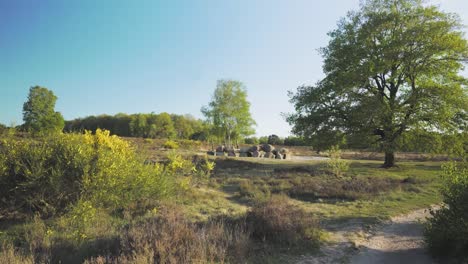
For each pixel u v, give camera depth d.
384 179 17.64
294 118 27.00
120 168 8.38
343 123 24.69
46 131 9.03
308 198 12.82
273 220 6.68
